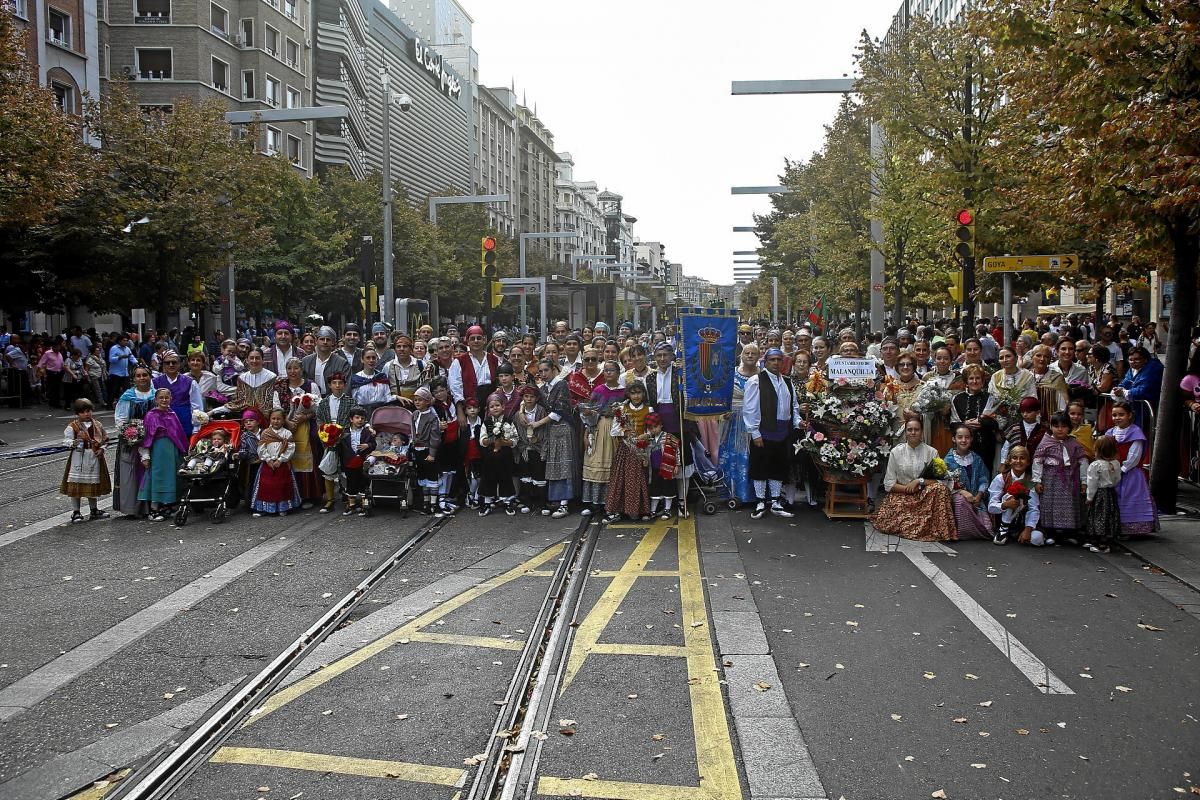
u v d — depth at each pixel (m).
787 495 10.53
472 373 11.65
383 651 6.14
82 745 4.81
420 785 4.36
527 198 118.25
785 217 50.97
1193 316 9.66
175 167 26.00
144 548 9.07
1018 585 7.56
